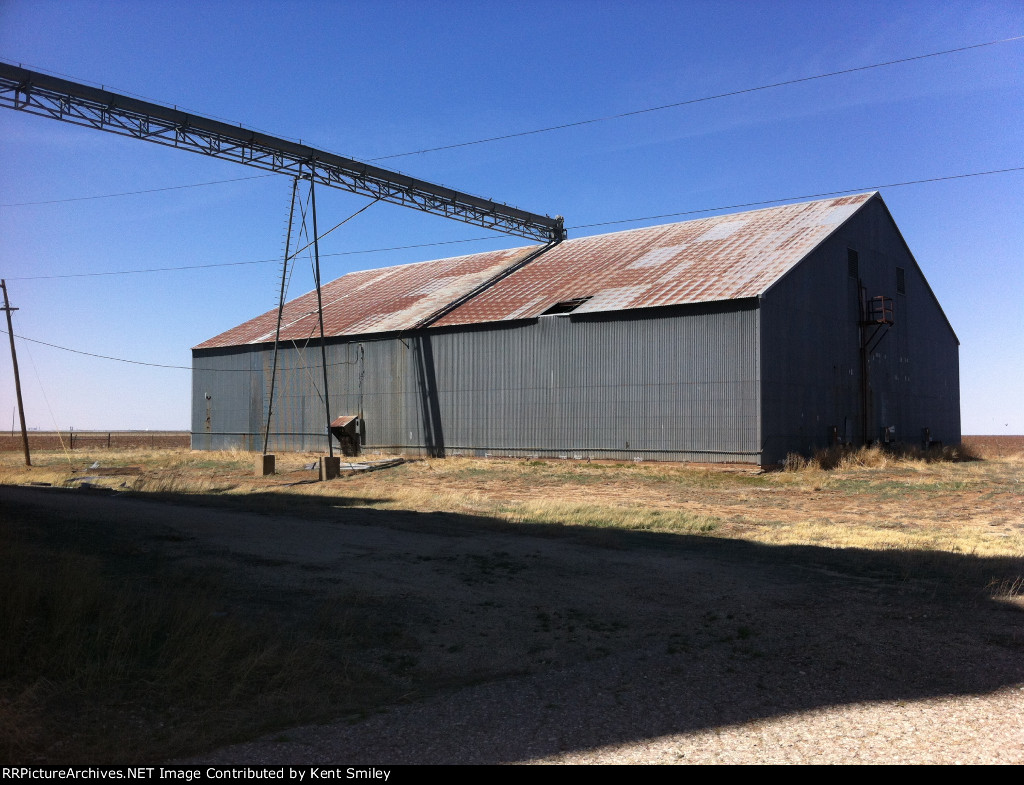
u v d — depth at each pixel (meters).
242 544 13.81
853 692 6.72
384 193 38.53
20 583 8.86
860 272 39.44
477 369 39.03
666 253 40.25
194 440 52.66
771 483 28.33
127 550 12.73
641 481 29.56
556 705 6.55
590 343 35.22
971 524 18.75
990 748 5.43
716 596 10.47
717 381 31.48
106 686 6.68
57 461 45.88
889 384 41.84
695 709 6.38
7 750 5.34
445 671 7.59
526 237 48.56
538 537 15.45
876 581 11.33
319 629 8.59
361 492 26.02
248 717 6.25
